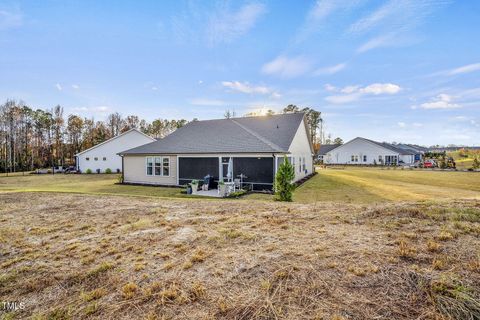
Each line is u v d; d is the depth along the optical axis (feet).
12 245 13.39
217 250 10.86
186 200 25.14
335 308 6.46
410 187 51.06
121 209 21.08
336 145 168.04
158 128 194.49
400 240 10.34
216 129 61.82
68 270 10.15
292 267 8.66
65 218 18.72
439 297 6.53
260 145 48.16
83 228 15.99
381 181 61.67
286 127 59.11
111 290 8.46
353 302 6.64
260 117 66.90
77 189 50.42
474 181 61.41
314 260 9.04
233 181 47.09
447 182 59.62
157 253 11.12
